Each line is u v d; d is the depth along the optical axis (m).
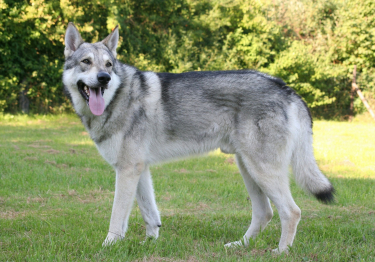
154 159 3.85
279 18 21.28
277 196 3.48
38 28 13.56
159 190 5.83
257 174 3.54
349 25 19.14
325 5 21.31
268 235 3.88
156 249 3.33
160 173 7.01
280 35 19.03
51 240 3.37
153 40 17.05
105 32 16.05
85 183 5.99
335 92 18.98
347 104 18.92
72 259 3.02
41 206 4.76
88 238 3.52
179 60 16.31
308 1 22.22
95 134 3.72
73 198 5.24
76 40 3.92
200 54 17.19
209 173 7.09
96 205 4.92
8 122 13.22
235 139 3.63
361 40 19.19
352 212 4.84
